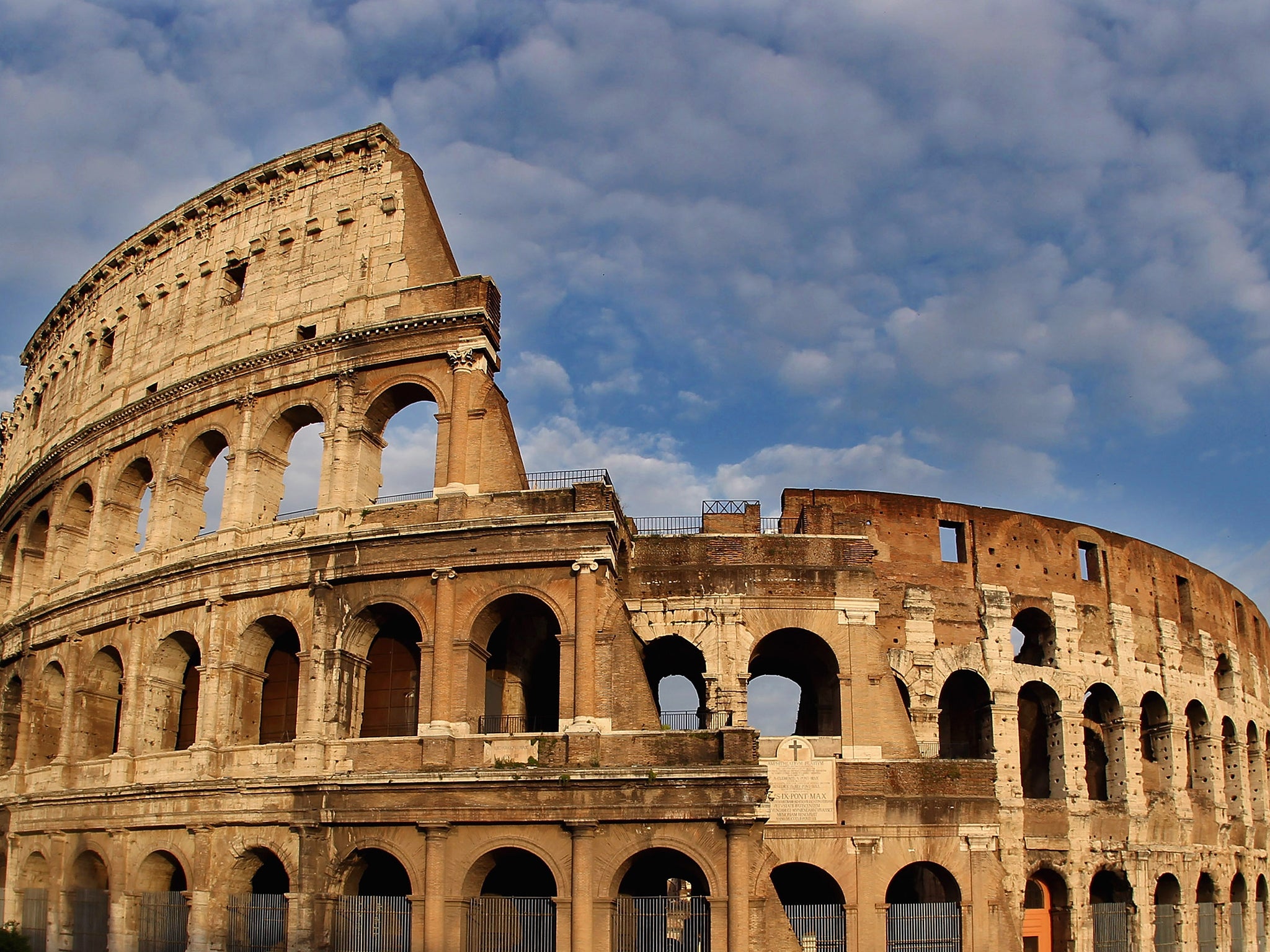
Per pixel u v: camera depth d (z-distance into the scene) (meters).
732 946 48.84
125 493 72.75
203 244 72.94
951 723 73.31
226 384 66.12
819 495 69.88
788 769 58.91
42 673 73.56
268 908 54.97
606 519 54.34
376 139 67.38
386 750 54.44
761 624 60.75
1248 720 89.75
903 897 66.31
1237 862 81.94
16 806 69.75
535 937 50.88
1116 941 68.88
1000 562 72.00
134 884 59.72
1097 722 77.00
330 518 59.28
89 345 81.19
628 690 53.47
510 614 58.44
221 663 59.81
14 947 61.75
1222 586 89.62
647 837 50.84
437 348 60.38
